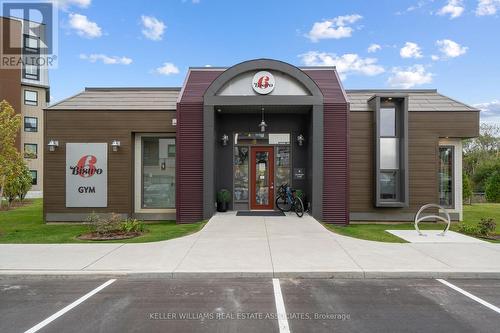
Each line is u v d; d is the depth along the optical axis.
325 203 12.97
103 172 14.12
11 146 11.85
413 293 6.04
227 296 5.86
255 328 4.68
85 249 8.78
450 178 14.86
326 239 9.76
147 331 4.59
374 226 13.09
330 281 6.67
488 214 17.30
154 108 14.22
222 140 14.46
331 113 13.09
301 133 14.60
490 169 35.50
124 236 10.50
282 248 8.77
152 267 7.21
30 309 5.35
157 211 14.68
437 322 4.88
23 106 37.38
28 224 13.88
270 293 6.00
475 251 8.59
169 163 14.86
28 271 7.02
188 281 6.67
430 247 8.99
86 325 4.78
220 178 14.55
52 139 14.10
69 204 14.05
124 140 14.16
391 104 14.05
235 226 11.38
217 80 13.05
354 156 14.12
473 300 5.72
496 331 4.61
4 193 20.53
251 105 13.03
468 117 14.16
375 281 6.70
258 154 14.70
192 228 11.50
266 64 13.04
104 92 15.52
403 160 13.70
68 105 14.37
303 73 13.01
